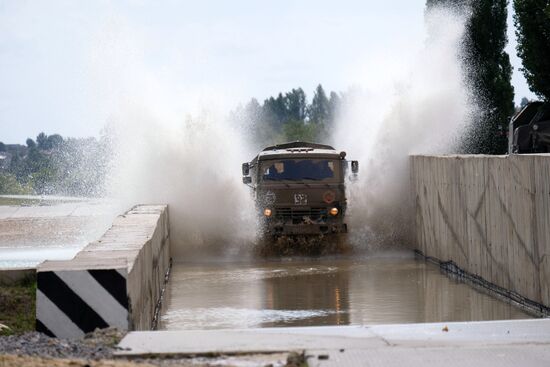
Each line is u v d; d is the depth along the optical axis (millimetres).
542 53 79125
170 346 22188
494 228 42500
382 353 21531
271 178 60344
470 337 23609
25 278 31297
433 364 20328
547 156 34875
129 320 24750
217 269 55031
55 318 24391
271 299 41938
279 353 21609
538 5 78500
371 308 38844
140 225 44750
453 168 50500
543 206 35406
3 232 76750
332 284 46938
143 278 31469
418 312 37594
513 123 67000
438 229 54812
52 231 76875
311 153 60531
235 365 20312
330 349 22016
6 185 160125
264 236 60781
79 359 20422
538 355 21234
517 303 39094
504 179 40688
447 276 50031
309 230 60031
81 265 25219
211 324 35312
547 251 35062
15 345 22016
